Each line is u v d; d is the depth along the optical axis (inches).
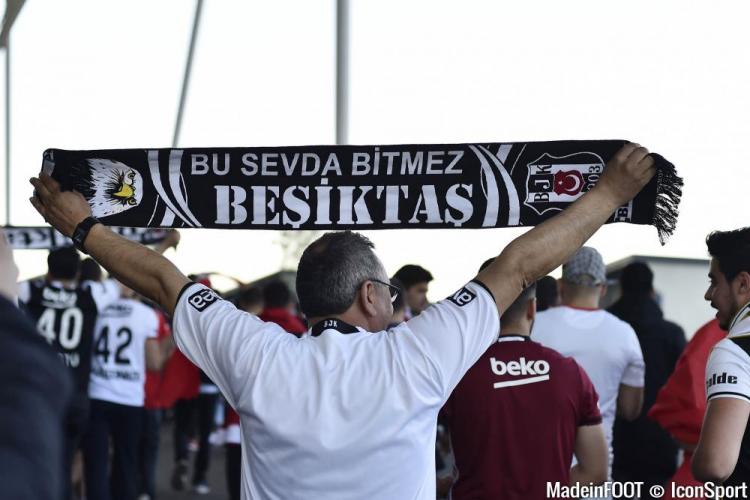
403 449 87.3
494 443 135.1
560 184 100.8
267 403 88.4
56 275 257.8
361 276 94.6
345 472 86.8
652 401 216.8
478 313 88.7
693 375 156.2
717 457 107.0
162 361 318.3
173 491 367.6
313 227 105.5
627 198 92.4
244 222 106.3
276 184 105.7
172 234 243.8
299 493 87.1
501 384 135.7
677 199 93.7
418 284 245.4
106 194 105.8
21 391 48.4
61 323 255.4
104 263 97.5
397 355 88.5
